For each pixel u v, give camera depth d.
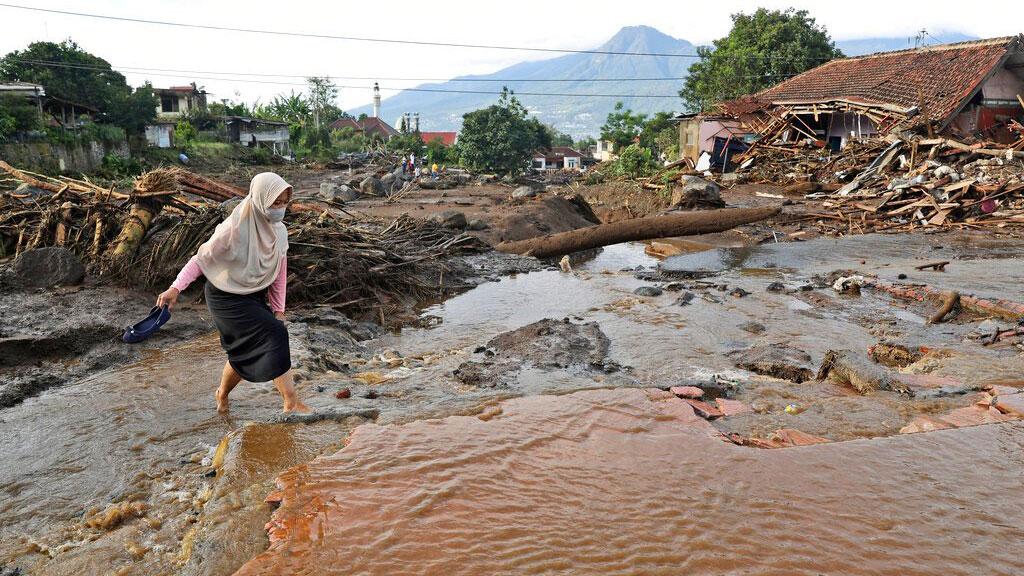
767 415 4.44
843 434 4.05
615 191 27.91
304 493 3.06
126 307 7.26
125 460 3.91
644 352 6.89
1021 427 3.88
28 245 8.34
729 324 8.09
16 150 28.47
